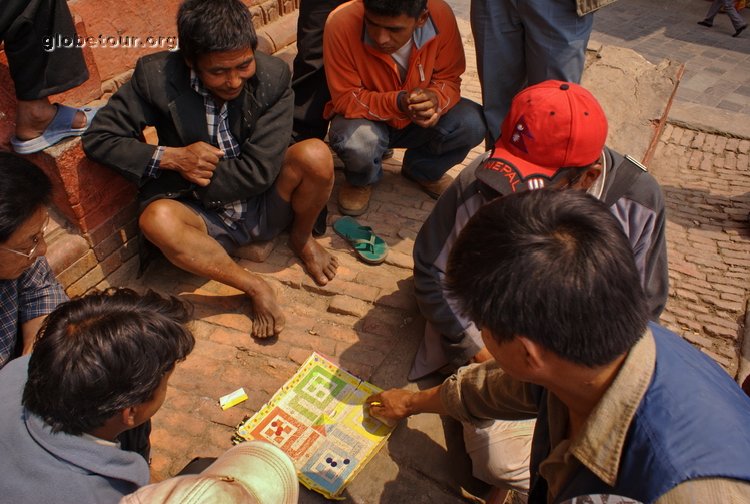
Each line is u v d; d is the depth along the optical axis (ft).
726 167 15.70
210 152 7.61
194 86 7.57
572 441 3.26
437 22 9.05
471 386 5.26
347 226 9.87
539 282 2.86
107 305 4.13
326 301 8.79
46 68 7.01
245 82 7.73
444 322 7.03
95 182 7.94
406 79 9.24
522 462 6.07
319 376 7.55
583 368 3.06
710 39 27.76
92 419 3.94
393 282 9.01
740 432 2.90
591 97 5.68
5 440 4.05
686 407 2.96
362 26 8.83
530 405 4.62
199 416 7.22
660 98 13.04
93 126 7.41
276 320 8.07
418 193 10.97
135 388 3.94
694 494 2.72
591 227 2.98
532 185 5.58
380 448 6.89
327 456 6.73
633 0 31.55
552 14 9.36
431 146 10.12
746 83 24.08
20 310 6.35
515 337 3.05
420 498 6.55
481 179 5.67
